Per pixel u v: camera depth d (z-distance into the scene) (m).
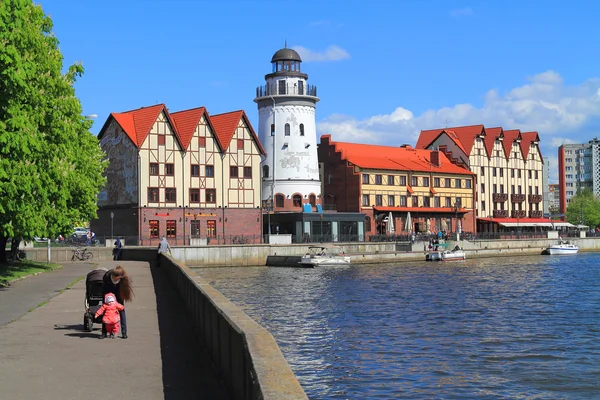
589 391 20.95
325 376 22.91
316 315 36.69
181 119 84.06
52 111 31.28
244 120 85.56
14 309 22.48
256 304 41.59
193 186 80.81
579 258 94.56
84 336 17.09
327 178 101.56
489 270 70.62
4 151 25.38
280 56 94.81
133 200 77.81
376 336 30.09
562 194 187.88
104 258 59.19
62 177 31.31
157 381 12.12
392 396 20.50
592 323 33.69
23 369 13.16
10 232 27.78
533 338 29.48
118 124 79.88
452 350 26.92
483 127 118.44
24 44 25.95
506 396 20.50
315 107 96.62
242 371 9.31
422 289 50.44
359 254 79.19
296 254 78.75
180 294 25.73
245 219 84.69
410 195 103.88
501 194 120.31
